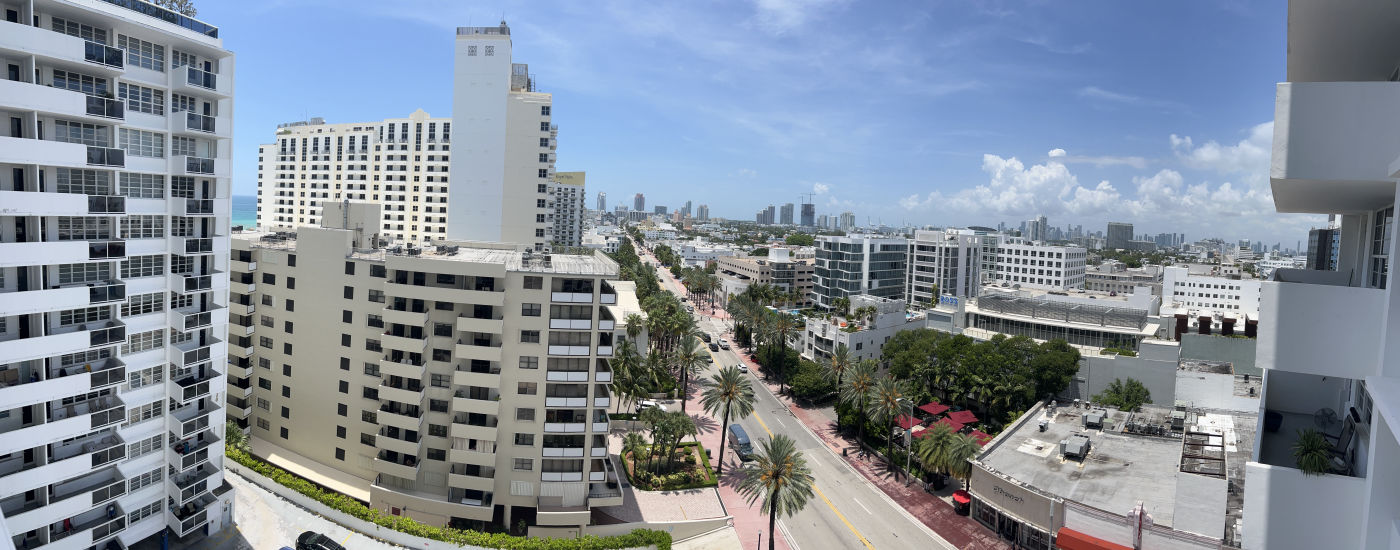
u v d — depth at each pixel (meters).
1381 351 12.93
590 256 76.81
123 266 50.06
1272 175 13.59
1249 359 99.31
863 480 81.69
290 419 73.06
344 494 67.12
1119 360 97.38
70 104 43.94
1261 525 16.08
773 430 98.25
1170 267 179.88
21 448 43.75
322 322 70.00
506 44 110.81
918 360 104.38
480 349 62.72
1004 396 94.12
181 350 53.16
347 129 145.00
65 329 46.84
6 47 40.94
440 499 65.44
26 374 45.38
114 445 49.94
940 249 186.75
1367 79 19.33
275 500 66.00
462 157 112.44
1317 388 29.56
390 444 65.81
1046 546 63.44
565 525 64.56
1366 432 19.38
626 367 92.38
